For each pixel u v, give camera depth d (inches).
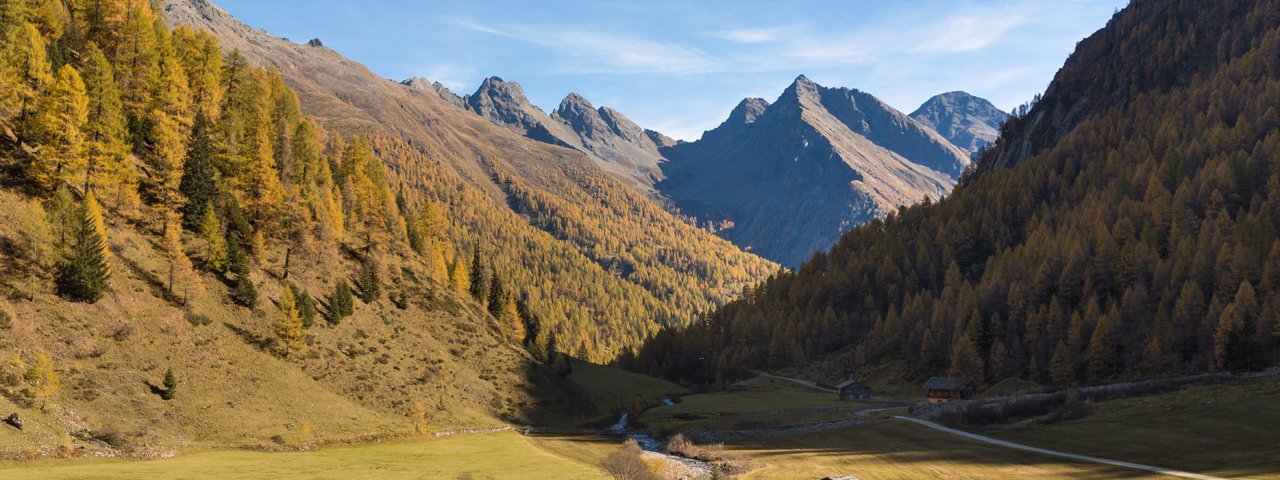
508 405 5191.9
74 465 2358.5
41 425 2495.1
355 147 7288.4
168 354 3420.3
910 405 5698.8
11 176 3666.3
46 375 2630.4
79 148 3846.0
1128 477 2741.1
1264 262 6117.1
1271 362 5034.5
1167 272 6565.0
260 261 4687.5
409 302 5895.7
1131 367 5772.6
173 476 2333.9
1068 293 6973.4
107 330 3277.6
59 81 3895.2
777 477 3216.0
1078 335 6151.6
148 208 4392.2
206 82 5428.2
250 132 5452.8
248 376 3651.6
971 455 3395.7
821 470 3299.7
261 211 5103.3
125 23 5113.2
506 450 3720.5
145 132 4911.4
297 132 6240.2
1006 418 4360.2
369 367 4539.9
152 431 2834.6
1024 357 6496.1
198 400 3250.5
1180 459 2923.2
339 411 3816.4
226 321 3993.6
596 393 6638.8
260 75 6845.5
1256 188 7642.7
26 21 4633.4
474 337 6033.5
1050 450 3353.8
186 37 5728.3
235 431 3152.1
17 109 3959.2
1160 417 3676.2
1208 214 7219.5
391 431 3742.6
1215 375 4751.5
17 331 2886.3
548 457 3631.9
